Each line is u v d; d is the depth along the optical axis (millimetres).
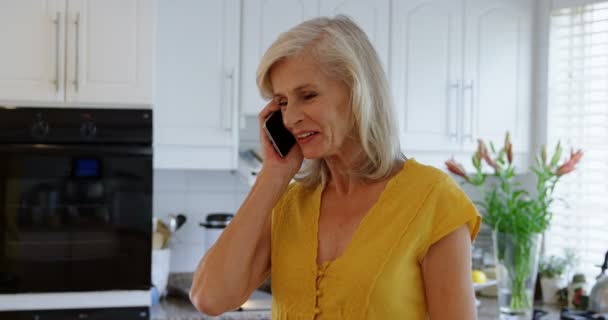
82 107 2781
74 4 2771
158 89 3033
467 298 1194
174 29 3043
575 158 2840
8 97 2727
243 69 3129
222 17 3090
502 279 2848
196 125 3070
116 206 2793
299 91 1224
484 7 3432
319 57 1202
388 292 1182
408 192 1236
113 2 2801
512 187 3680
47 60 2754
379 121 1249
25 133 2723
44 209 2742
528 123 3516
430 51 3361
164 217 3447
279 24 3166
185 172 3471
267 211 1316
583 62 3354
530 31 3504
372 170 1271
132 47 2814
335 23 1245
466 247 1216
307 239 1279
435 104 3371
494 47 3451
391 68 3314
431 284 1214
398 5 3318
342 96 1222
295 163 1336
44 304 2752
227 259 1293
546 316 2947
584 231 3365
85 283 2775
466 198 1231
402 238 1201
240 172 3229
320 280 1230
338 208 1287
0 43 2721
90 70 2785
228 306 1309
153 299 3113
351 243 1224
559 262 3332
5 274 2715
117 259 2797
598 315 2908
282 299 1283
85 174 2771
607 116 3270
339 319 1200
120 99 2805
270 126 1315
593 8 3285
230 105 3100
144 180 2814
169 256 3246
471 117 3420
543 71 3486
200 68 3070
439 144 3377
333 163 1297
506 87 3473
